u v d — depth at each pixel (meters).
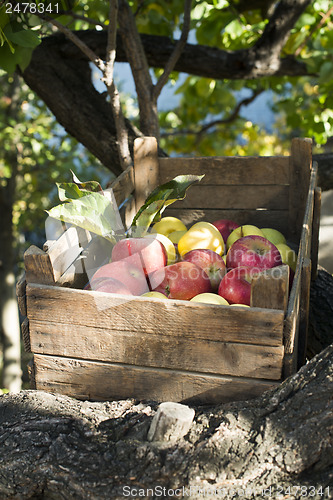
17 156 5.95
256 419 1.16
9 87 5.96
